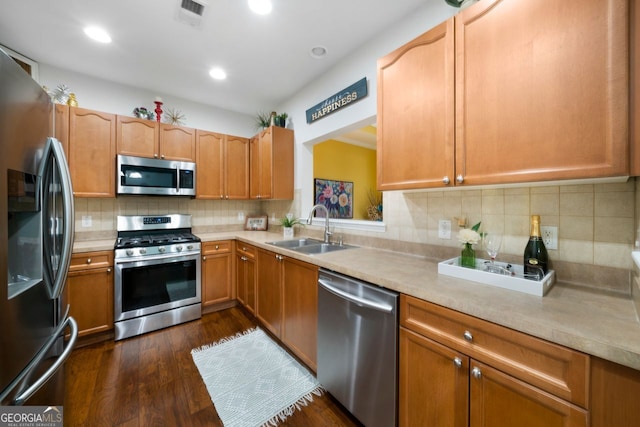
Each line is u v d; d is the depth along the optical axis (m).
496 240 1.36
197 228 3.17
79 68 2.40
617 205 1.02
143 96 2.83
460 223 1.49
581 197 1.10
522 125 0.98
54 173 1.11
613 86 0.80
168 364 1.86
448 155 1.21
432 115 1.27
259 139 3.08
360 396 1.31
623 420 0.63
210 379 1.70
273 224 3.40
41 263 1.01
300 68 2.43
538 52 0.94
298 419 1.40
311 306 1.70
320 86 2.55
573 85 0.87
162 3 1.64
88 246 2.13
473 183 1.12
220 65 2.37
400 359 1.13
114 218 2.65
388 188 1.48
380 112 1.52
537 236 1.13
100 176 2.33
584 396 0.68
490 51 1.06
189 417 1.39
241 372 1.78
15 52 2.13
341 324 1.43
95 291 2.14
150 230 2.81
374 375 1.24
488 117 1.07
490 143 1.07
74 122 2.22
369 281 1.26
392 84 1.46
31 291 0.94
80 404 1.47
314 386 1.66
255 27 1.87
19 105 0.87
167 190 2.64
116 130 2.41
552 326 0.73
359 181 4.38
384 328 1.19
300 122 2.88
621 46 0.78
